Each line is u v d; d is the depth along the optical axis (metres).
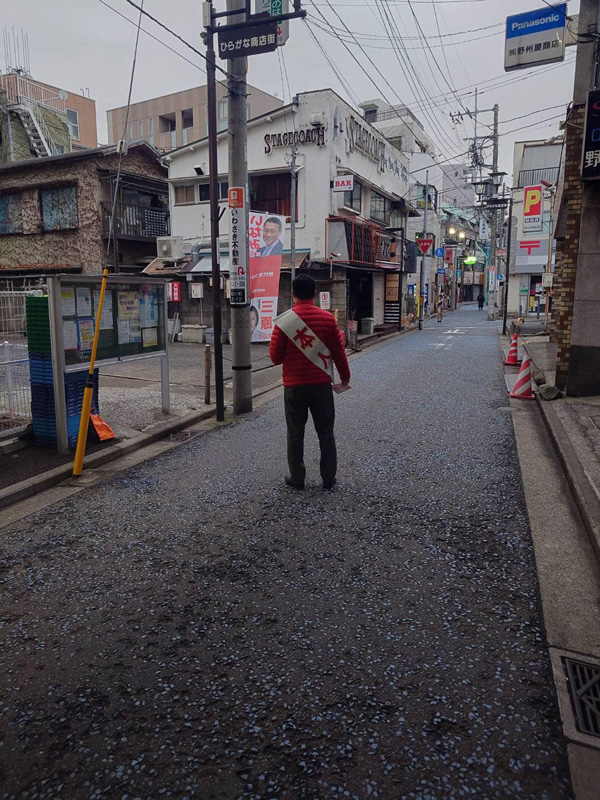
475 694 2.36
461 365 13.28
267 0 8.43
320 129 17.80
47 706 2.32
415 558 3.61
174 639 2.78
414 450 6.07
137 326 6.92
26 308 5.76
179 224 20.33
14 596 3.20
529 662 2.57
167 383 7.60
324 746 2.10
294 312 4.66
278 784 1.93
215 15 7.13
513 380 10.94
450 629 2.83
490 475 5.22
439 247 41.62
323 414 4.75
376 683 2.44
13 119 23.17
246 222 7.89
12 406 6.37
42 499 4.77
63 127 25.58
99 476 5.34
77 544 3.88
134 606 3.08
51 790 1.91
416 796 1.88
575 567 3.46
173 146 40.19
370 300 23.00
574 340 8.23
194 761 2.04
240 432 7.05
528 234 29.80
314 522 4.18
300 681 2.46
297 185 18.48
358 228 18.89
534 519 4.20
